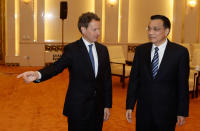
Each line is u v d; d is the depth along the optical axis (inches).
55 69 99.9
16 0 443.5
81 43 103.5
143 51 102.5
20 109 214.7
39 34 443.2
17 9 445.4
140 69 102.0
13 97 253.1
